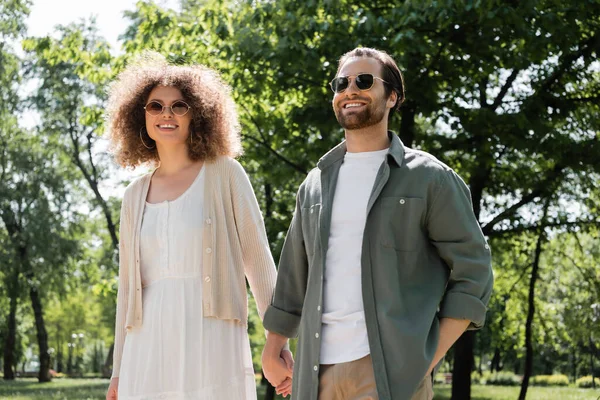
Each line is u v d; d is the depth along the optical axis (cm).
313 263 337
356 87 345
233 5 1488
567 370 4528
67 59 1633
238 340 425
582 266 2041
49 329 6275
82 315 6119
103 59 1598
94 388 3134
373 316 319
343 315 326
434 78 1321
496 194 1633
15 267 3456
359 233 332
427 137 1438
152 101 437
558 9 1336
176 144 438
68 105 3216
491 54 1311
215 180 437
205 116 438
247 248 440
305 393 329
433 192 328
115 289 1755
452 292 322
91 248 3934
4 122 3344
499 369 5209
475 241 327
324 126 1341
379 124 346
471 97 1501
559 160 1408
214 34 1424
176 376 408
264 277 439
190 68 449
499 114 1372
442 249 329
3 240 3441
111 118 462
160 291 418
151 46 1482
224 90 451
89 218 3616
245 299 436
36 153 3456
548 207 1722
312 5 1274
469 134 1402
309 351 331
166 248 420
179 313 412
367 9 1298
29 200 3466
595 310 2070
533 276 1875
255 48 1323
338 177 346
